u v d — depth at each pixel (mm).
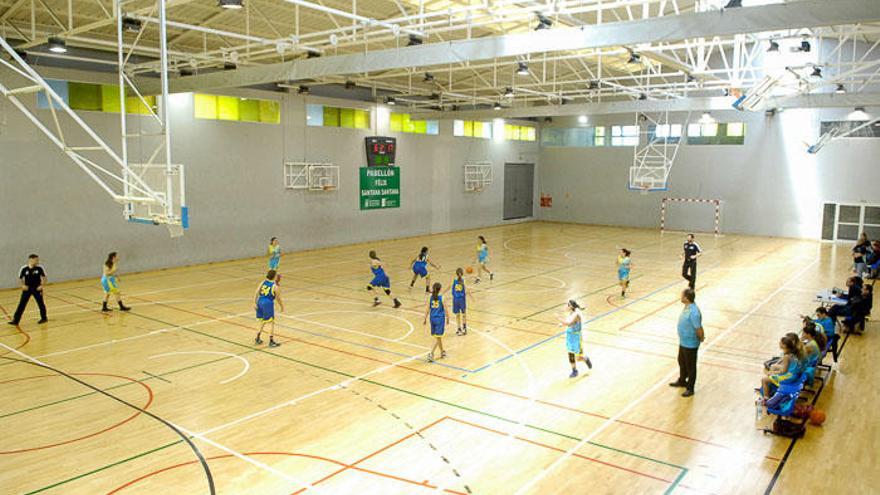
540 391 9789
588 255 24156
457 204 31984
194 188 20812
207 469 7180
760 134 29719
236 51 18094
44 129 7777
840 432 8352
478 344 12328
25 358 11203
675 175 32375
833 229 28250
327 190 25281
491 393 9688
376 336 12812
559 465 7336
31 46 14625
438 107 30000
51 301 15703
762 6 8562
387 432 8234
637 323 14039
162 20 7520
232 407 9039
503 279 19266
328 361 11203
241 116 22094
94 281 18250
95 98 18203
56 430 8219
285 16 16969
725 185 30922
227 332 13023
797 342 8156
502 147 34562
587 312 15070
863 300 13086
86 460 7387
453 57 11523
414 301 16078
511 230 32750
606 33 9820
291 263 21859
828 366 10625
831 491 6773
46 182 17422
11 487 6730
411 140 28953
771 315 14844
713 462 7449
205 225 21266
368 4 16500
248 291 17141
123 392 9602
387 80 26203
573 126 35938
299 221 24391
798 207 29094
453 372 10656
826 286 18391
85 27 12500
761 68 17234
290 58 21078
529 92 24938
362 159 26703
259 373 10523
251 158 22453
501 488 6785
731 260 23219
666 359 11461
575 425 8508
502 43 10906
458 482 6918
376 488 6777
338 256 23484
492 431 8289
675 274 20250
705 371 10820
